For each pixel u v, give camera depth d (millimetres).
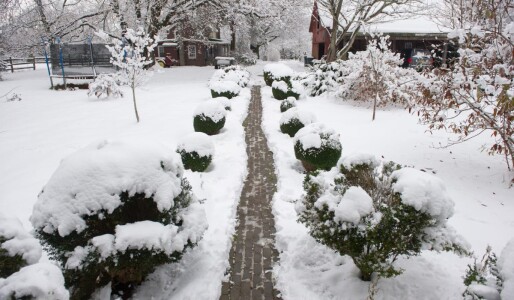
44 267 2322
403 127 9344
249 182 6344
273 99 14141
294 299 3363
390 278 3418
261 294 3516
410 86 9141
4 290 2119
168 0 21172
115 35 19094
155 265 3248
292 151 7613
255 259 4090
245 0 20531
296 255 3990
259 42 38812
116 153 3164
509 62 5496
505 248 2756
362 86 12180
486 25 5598
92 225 2949
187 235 3260
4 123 10562
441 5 15219
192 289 3438
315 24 26500
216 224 4613
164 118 10617
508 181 5934
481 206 5125
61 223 2854
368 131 9078
